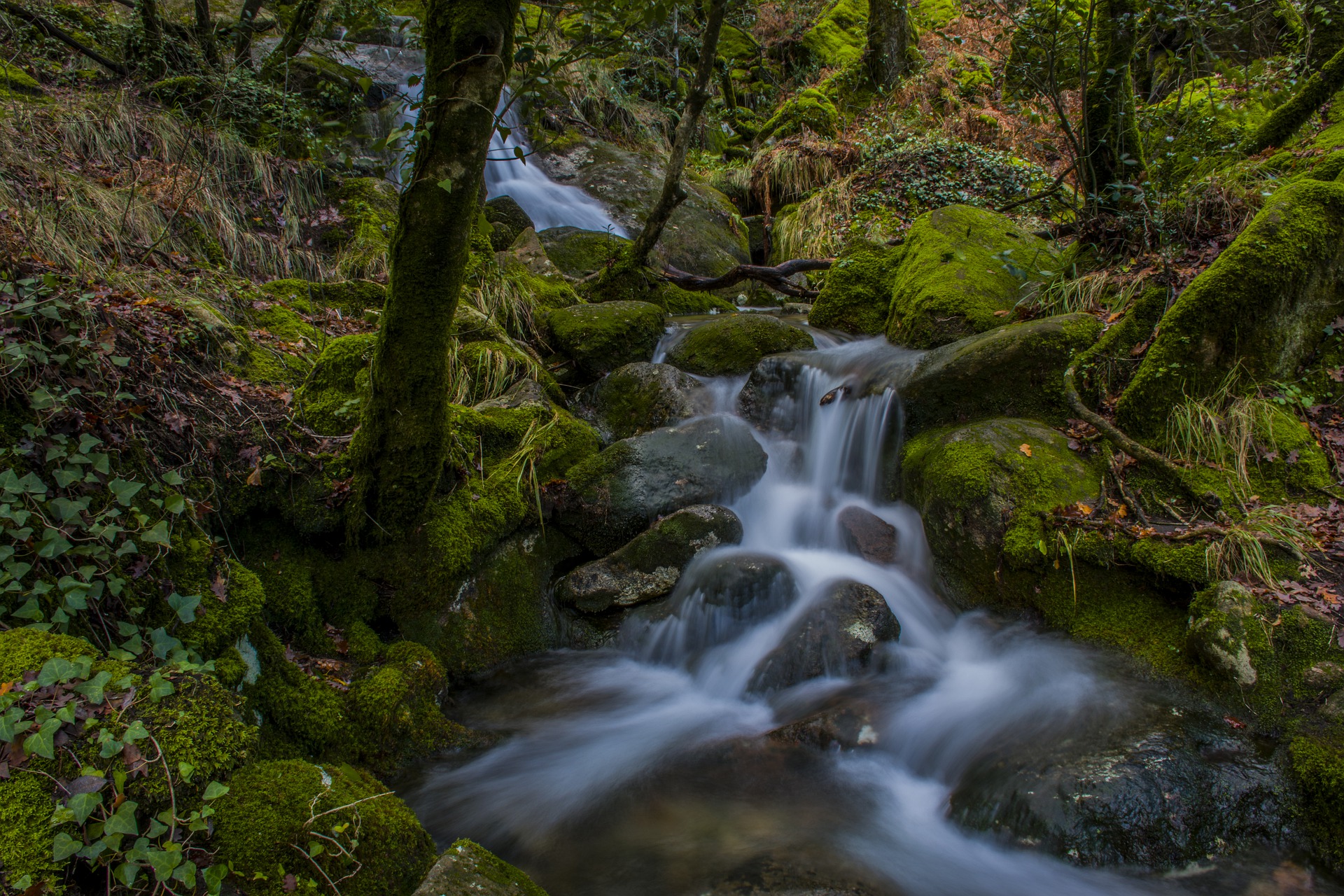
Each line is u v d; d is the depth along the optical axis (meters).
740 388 5.85
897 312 5.97
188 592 2.81
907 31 12.09
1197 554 3.50
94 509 2.69
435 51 2.88
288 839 2.13
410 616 3.76
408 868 2.35
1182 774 2.76
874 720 3.36
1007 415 4.63
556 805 3.03
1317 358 4.32
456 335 5.46
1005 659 3.70
